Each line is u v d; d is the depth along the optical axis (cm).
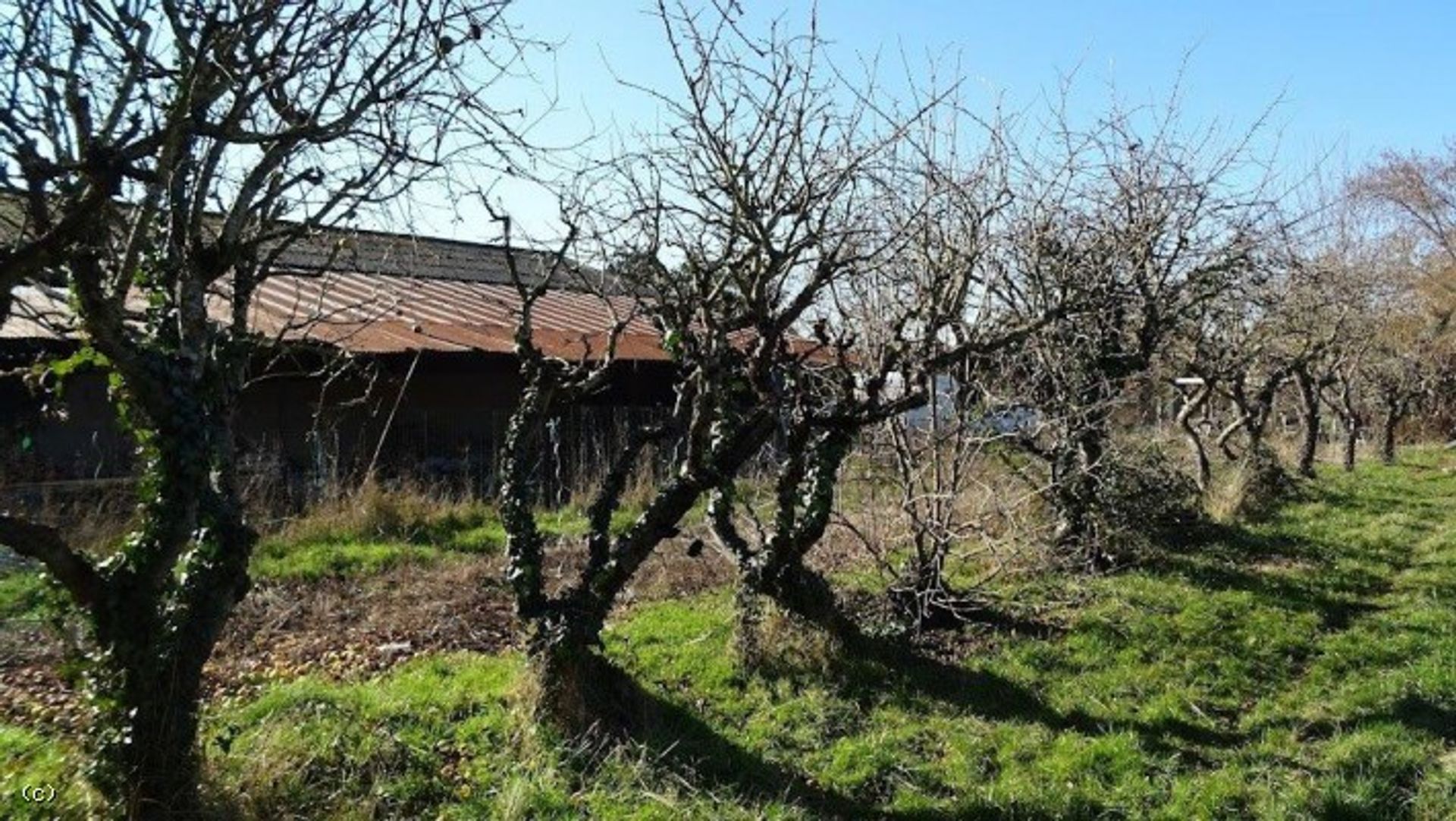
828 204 617
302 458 1348
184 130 394
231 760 509
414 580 1002
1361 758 602
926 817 557
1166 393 1383
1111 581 949
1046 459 950
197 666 457
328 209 489
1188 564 1014
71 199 393
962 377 815
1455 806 543
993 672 737
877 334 768
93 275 404
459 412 1503
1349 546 1141
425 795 534
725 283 631
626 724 614
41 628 798
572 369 709
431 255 989
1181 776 597
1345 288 1530
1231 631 821
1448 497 1510
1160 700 698
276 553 1052
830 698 686
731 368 691
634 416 1627
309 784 520
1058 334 900
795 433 726
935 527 807
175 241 470
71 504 1070
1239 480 1338
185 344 462
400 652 780
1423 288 2792
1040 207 887
